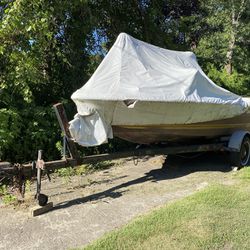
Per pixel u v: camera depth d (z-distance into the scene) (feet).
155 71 22.52
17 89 28.14
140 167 27.53
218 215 16.83
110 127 20.81
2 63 28.53
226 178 23.71
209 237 14.80
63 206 19.20
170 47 40.63
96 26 33.24
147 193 20.95
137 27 38.29
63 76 32.45
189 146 25.32
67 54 32.37
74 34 32.48
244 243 14.44
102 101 19.98
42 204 18.47
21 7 26.40
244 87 64.49
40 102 31.19
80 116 20.26
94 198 20.34
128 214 17.84
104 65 22.36
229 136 27.14
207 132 25.88
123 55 22.41
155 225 15.96
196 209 17.54
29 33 27.45
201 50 66.59
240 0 64.75
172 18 54.54
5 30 26.35
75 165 20.18
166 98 20.94
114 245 14.40
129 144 31.60
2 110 25.95
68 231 16.21
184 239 14.71
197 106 22.68
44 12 27.89
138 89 20.61
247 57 69.62
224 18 66.44
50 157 27.86
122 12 37.14
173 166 27.45
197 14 65.67
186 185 22.36
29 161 27.20
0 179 19.85
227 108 24.57
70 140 19.84
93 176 25.23
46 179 24.58
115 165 28.27
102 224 16.80
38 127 27.73
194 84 22.57
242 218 16.55
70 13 31.83
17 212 18.47
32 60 27.55
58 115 19.75
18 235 15.98
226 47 67.05
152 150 23.76
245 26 65.98
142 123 21.74
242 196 19.26
